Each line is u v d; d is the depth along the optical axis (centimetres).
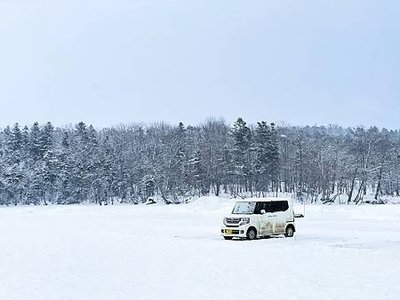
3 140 14850
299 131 14138
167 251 2286
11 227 3934
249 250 2302
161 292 1393
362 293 1346
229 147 11044
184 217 5369
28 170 12056
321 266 1809
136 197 11081
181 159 10775
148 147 12938
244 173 10338
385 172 11012
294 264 1862
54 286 1489
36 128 13875
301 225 3897
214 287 1455
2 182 11212
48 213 6762
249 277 1605
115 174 11144
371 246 2453
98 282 1547
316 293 1352
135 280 1575
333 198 9531
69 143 13588
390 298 1287
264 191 10719
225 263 1903
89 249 2378
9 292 1405
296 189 10862
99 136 14750
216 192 10681
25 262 1969
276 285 1468
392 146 12112
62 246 2506
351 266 1803
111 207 7512
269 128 11006
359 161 10262
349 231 3338
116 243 2634
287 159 11500
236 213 2922
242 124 10850
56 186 11462
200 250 2317
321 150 11025
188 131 14162
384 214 4888
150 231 3456
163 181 10081
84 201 11169
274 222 2945
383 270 1712
